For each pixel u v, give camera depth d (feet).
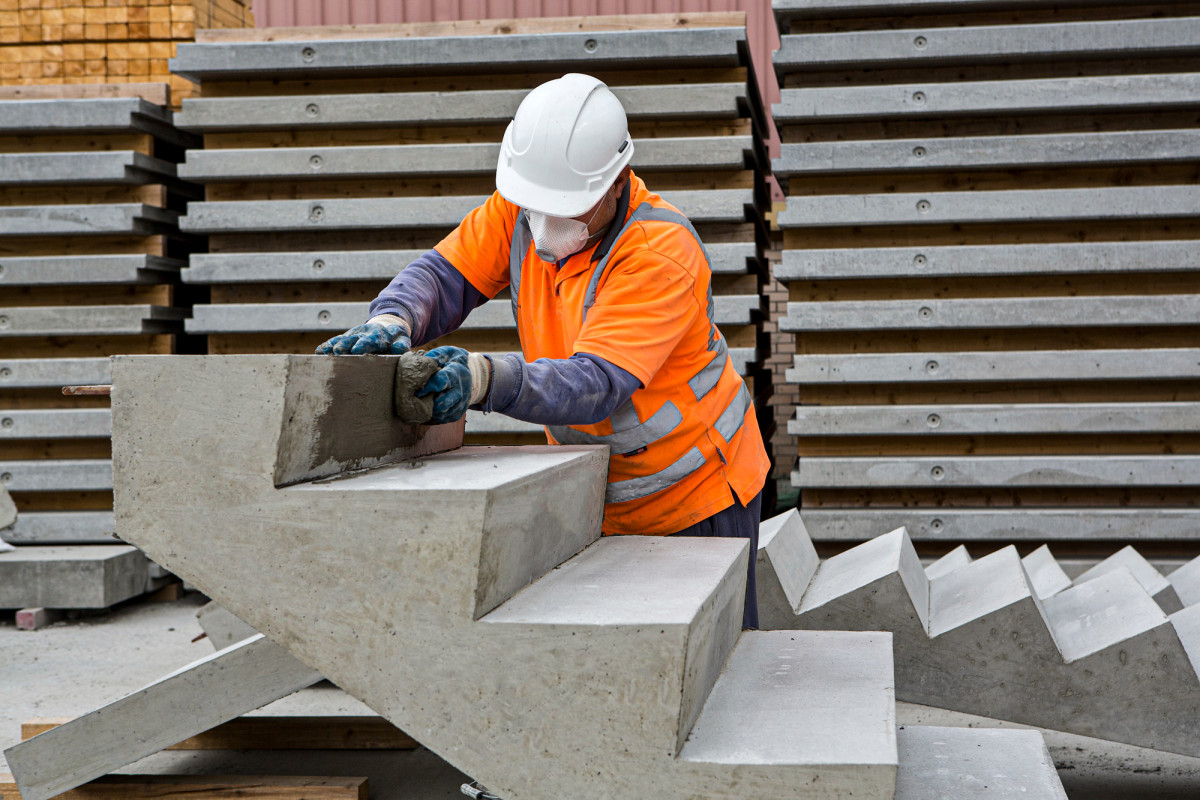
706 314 7.54
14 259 16.83
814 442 16.20
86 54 17.94
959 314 15.49
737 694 5.86
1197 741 8.60
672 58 15.81
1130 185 15.38
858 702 5.69
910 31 15.31
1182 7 15.11
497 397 5.92
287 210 16.43
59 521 16.94
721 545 7.13
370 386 5.84
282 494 4.99
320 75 16.53
